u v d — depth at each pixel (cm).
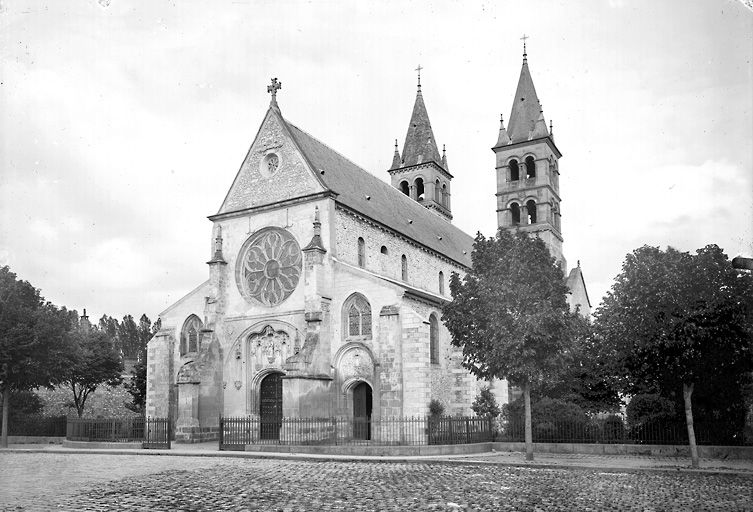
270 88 4825
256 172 4722
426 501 1719
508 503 1683
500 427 4128
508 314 3180
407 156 8075
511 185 7275
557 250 7369
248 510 1581
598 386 3975
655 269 2880
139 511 1573
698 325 2761
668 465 2714
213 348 4519
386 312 4019
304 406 3897
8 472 2542
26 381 4253
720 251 2808
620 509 1589
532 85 7512
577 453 3303
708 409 3125
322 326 4159
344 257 4462
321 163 4862
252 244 4669
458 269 6206
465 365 3481
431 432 3631
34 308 4441
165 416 4728
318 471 2544
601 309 3647
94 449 3662
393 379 3947
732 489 1998
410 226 5641
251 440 3872
